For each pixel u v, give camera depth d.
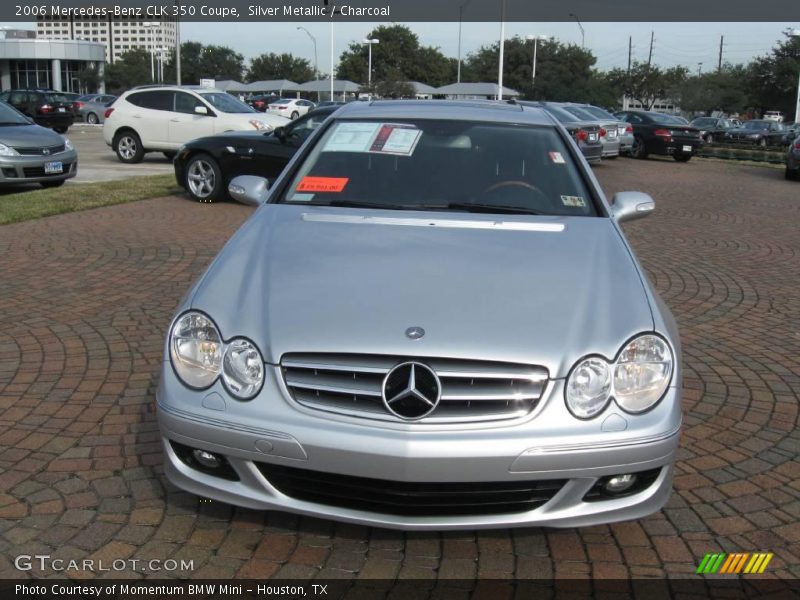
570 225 3.65
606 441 2.64
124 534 3.04
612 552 3.01
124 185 12.62
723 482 3.55
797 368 5.06
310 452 2.65
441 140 4.28
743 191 15.80
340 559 2.93
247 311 2.90
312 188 4.01
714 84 65.62
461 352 2.66
